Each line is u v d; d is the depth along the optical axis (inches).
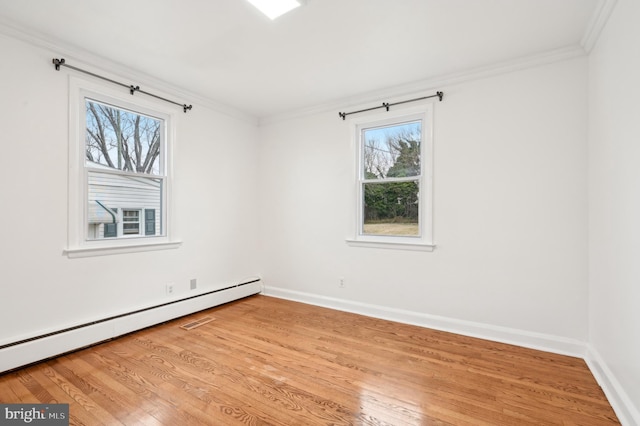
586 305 100.7
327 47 103.0
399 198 138.9
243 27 91.7
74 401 75.9
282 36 96.4
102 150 115.2
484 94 116.8
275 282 173.6
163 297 132.4
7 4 81.2
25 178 94.3
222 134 158.4
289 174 168.4
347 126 149.8
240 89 138.6
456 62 112.7
